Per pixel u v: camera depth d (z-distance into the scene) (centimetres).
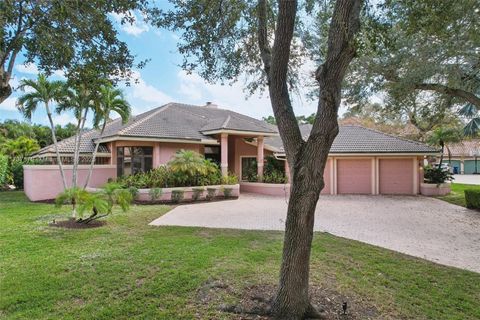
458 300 550
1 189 2255
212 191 1847
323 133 423
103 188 1146
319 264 690
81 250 766
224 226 1099
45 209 1388
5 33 425
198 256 716
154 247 795
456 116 2408
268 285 556
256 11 601
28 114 1305
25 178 1984
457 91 1325
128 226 1055
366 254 784
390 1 475
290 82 673
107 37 527
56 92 1318
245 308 476
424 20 565
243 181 2381
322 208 1574
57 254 734
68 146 2123
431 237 998
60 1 449
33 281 575
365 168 2214
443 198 1956
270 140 2648
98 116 1392
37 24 455
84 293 530
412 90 1406
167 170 1806
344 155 2152
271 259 707
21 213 1284
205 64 690
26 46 458
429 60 1241
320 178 436
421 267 706
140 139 1861
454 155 4675
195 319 447
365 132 2441
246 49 694
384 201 1844
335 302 513
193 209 1480
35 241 848
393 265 712
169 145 2078
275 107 464
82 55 516
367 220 1266
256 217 1290
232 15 654
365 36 412
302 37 671
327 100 421
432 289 591
